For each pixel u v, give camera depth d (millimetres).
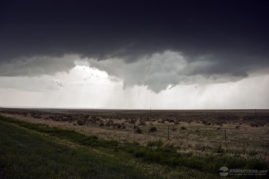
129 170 9781
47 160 9547
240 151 17203
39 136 20062
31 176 6836
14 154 9805
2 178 6391
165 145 18469
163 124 55312
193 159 13000
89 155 12867
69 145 17484
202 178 9961
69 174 7746
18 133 19516
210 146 19766
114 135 27719
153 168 11422
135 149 16422
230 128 43844
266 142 23484
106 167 9680
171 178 9531
